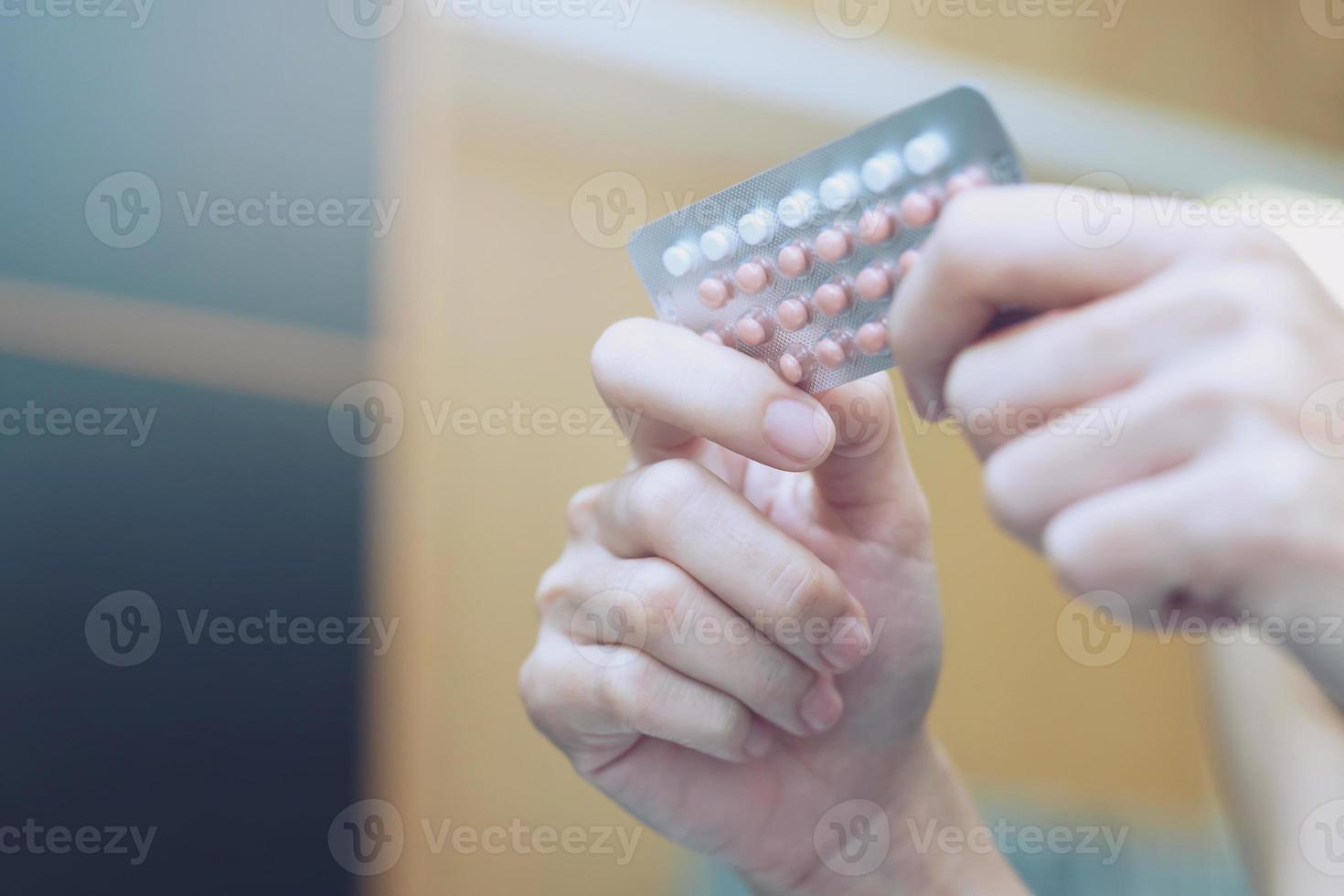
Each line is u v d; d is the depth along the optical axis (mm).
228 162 952
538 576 1268
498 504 1262
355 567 982
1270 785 596
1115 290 428
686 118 1363
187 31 943
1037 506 424
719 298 507
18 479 850
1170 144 1757
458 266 1266
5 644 832
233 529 928
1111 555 417
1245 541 412
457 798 1197
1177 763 1642
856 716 569
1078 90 1673
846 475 553
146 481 896
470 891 1188
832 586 515
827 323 501
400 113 1044
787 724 538
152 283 910
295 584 951
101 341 884
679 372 503
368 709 985
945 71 1517
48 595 850
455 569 1233
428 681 1147
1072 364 426
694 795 566
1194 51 1801
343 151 1008
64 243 877
